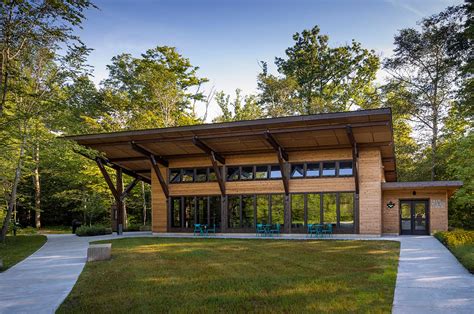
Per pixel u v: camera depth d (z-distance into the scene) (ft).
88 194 128.06
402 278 34.14
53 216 150.10
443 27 105.70
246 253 51.47
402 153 123.03
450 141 110.83
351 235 75.10
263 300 28.09
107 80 137.69
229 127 67.21
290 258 46.39
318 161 79.05
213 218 85.66
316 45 154.51
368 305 25.89
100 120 124.26
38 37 54.13
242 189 83.71
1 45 52.42
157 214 90.22
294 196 79.92
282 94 147.23
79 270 42.19
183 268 41.24
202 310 26.22
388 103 120.47
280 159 77.05
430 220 75.97
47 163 125.70
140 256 50.57
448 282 32.27
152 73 126.21
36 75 70.18
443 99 112.78
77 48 58.90
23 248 65.41
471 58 90.53
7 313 26.50
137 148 79.46
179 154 87.15
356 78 150.20
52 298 30.25
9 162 82.48
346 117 60.59
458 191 94.17
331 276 35.42
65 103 70.08
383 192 79.61
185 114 139.13
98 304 28.25
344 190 76.74
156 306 27.35
